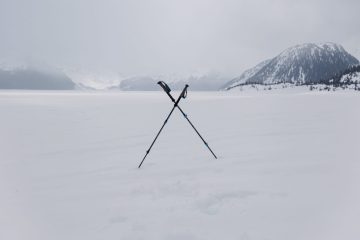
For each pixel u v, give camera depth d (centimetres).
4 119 1931
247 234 349
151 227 384
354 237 331
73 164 776
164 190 517
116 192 527
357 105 2317
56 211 460
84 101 4384
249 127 1241
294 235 343
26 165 784
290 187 492
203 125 1395
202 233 360
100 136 1242
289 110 1998
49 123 1727
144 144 1004
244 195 470
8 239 377
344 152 707
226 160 693
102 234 376
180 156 773
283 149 777
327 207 409
